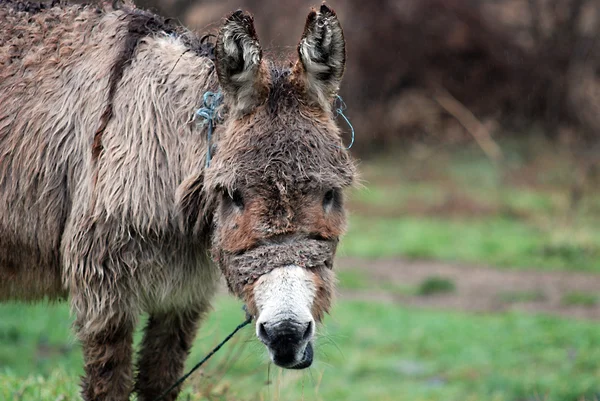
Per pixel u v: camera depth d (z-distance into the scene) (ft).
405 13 288.30
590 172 239.09
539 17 290.35
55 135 54.29
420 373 113.70
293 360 42.42
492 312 148.46
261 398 71.82
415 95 291.38
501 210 227.40
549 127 284.82
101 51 54.85
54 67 55.88
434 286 164.55
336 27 46.75
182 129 51.49
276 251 44.50
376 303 152.05
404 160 276.62
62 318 124.36
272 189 44.80
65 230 53.52
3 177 55.52
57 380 71.46
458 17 289.53
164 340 57.52
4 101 56.29
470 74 291.17
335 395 102.37
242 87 46.50
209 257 52.75
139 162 50.93
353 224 219.41
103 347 52.75
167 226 51.16
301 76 46.96
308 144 45.75
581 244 190.70
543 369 113.29
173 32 56.24
